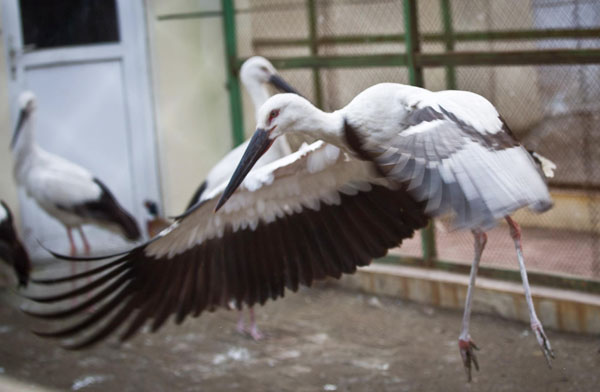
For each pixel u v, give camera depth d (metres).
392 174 3.49
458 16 7.04
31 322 7.00
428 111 3.64
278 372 5.72
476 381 5.34
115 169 8.71
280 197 4.48
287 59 7.73
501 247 6.99
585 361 5.45
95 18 8.59
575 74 6.59
